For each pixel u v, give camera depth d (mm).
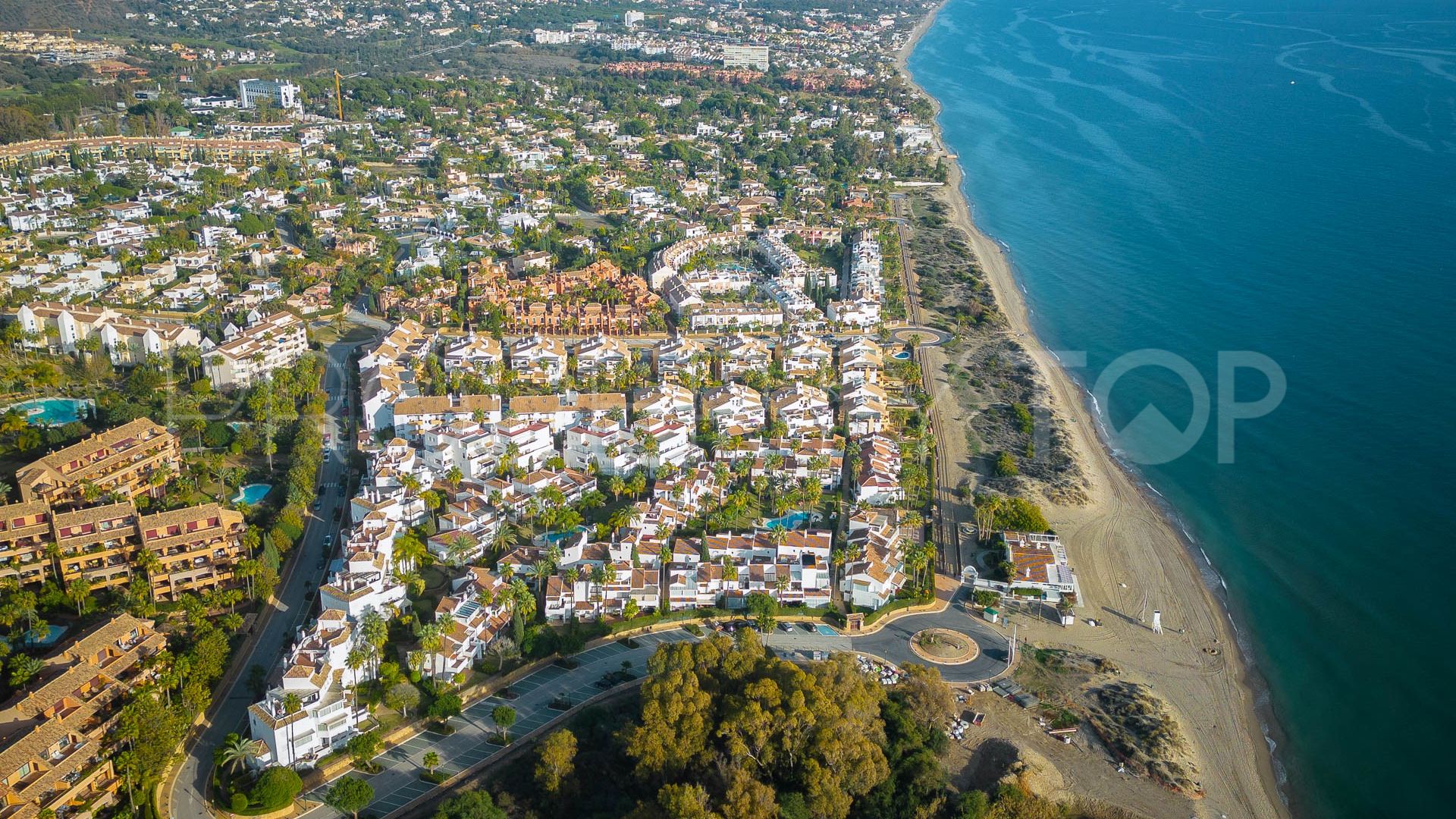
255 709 191875
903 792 184375
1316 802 198250
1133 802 192625
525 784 185500
